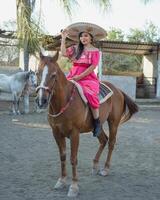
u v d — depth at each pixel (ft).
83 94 18.29
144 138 34.50
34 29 53.88
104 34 20.47
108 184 19.72
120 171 22.38
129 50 81.61
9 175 21.13
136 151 28.48
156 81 78.54
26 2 54.03
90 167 23.13
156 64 81.51
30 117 47.42
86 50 19.06
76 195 17.70
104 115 20.22
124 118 22.57
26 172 21.79
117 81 73.56
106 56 121.80
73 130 17.92
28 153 27.07
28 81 49.60
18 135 34.65
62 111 17.52
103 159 25.44
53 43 61.82
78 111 17.87
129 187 19.31
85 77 18.97
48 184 19.52
